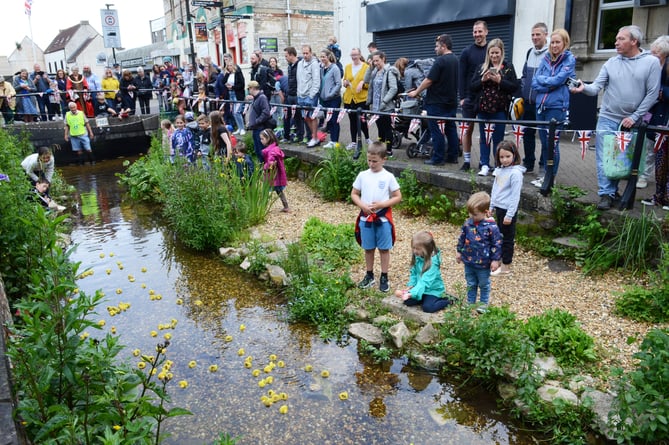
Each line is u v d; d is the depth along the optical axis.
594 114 9.45
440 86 7.71
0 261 5.20
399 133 9.66
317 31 25.06
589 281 5.31
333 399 4.12
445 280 5.66
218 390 4.27
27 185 6.96
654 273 5.08
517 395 3.91
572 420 3.58
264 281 6.32
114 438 2.23
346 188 8.79
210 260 7.17
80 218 9.50
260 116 10.08
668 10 8.88
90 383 2.81
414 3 13.41
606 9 9.83
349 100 9.95
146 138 17.23
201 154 9.73
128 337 5.16
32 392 2.63
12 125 14.46
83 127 15.00
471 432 3.72
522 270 5.74
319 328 5.13
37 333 2.66
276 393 4.20
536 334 4.34
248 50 23.91
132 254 7.52
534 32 6.50
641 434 3.26
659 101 5.97
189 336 5.14
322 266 6.31
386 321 4.97
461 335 4.36
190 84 18.36
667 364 3.31
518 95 8.97
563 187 6.20
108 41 23.25
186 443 3.65
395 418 3.88
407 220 7.67
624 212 5.46
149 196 10.42
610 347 4.23
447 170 7.59
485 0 11.52
